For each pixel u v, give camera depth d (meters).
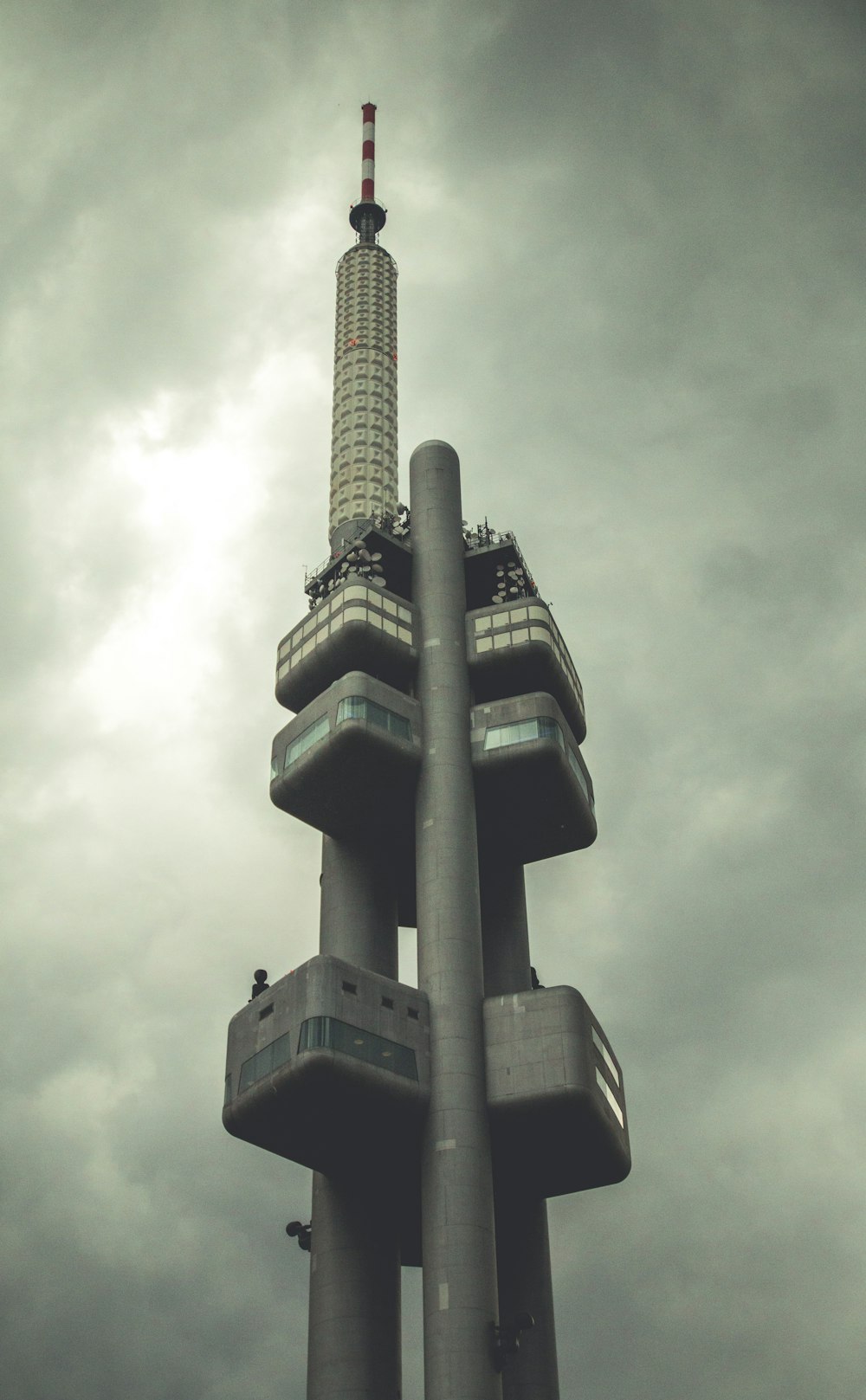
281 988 74.19
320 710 84.19
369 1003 73.38
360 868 88.06
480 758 83.62
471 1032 75.19
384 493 108.06
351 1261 76.88
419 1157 76.12
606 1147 75.81
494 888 89.94
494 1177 79.12
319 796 84.81
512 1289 78.81
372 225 130.00
